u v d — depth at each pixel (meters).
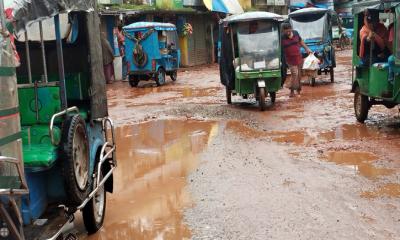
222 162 8.49
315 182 7.14
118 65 24.89
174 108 14.74
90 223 5.67
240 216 6.02
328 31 19.56
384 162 7.99
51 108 4.98
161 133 11.33
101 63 6.21
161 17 30.06
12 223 3.49
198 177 7.73
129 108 15.35
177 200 6.77
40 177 4.68
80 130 5.01
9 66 3.65
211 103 15.55
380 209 6.00
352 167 7.82
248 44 13.90
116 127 12.28
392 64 9.77
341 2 48.47
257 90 13.84
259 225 5.71
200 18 33.84
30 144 4.77
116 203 6.82
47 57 6.24
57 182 4.83
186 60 32.22
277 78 14.02
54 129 4.77
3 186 3.45
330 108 13.41
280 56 13.92
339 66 25.92
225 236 5.48
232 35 14.23
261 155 8.82
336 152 8.80
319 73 19.84
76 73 6.14
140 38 20.98
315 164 8.09
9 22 3.85
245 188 7.04
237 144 9.77
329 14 20.00
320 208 6.12
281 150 9.12
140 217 6.25
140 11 26.31
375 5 10.04
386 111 12.56
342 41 40.06
